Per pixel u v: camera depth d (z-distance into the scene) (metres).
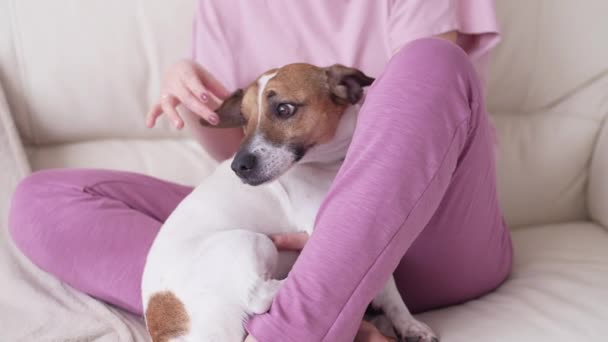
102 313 1.45
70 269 1.49
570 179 2.03
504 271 1.53
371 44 1.66
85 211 1.50
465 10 1.61
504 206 2.01
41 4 2.00
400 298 1.35
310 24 1.71
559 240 1.80
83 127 2.09
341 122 1.51
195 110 1.49
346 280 1.06
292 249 1.42
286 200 1.48
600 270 1.52
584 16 2.00
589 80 2.02
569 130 2.03
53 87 2.02
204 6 1.83
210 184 1.47
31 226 1.51
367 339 1.25
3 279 1.55
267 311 1.16
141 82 2.08
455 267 1.38
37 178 1.59
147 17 2.05
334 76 1.46
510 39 2.04
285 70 1.48
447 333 1.31
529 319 1.29
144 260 1.45
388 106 1.09
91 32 2.02
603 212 1.93
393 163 1.07
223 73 1.77
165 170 2.07
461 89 1.11
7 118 1.95
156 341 1.23
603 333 1.22
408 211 1.07
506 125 2.10
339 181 1.10
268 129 1.43
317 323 1.06
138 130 2.15
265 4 1.75
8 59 2.00
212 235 1.29
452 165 1.11
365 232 1.06
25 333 1.37
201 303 1.19
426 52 1.12
